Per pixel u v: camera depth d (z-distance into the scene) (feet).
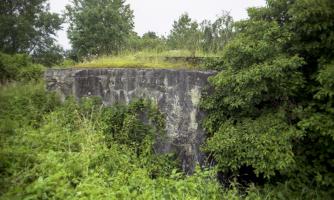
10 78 38.91
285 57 17.74
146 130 22.25
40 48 82.02
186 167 21.66
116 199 13.82
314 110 18.21
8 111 23.80
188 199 15.30
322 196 18.42
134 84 23.34
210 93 21.58
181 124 22.04
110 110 23.09
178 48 32.17
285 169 17.35
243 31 20.16
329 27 17.87
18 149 16.66
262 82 17.72
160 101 22.57
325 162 19.27
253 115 19.58
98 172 16.62
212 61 23.03
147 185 16.22
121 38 69.21
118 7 75.51
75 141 19.43
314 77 18.38
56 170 15.11
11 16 73.61
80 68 25.71
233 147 18.34
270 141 17.25
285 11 19.47
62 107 24.56
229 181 19.98
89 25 68.85
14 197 12.53
